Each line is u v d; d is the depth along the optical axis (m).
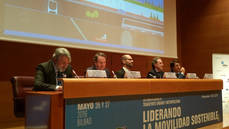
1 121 3.28
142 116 1.90
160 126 2.04
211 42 6.25
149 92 1.96
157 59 3.55
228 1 6.00
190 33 6.64
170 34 6.04
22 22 3.31
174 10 6.24
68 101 1.49
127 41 4.85
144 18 5.27
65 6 3.83
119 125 1.74
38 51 3.70
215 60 5.61
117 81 1.74
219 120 2.79
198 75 6.45
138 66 5.37
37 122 1.58
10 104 3.38
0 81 3.30
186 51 6.70
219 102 2.82
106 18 4.46
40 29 3.51
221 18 6.10
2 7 3.13
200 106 2.51
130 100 1.83
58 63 2.11
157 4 5.64
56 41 3.69
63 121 1.48
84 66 4.33
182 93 2.30
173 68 4.07
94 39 4.23
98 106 1.63
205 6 6.39
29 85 2.64
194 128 2.40
